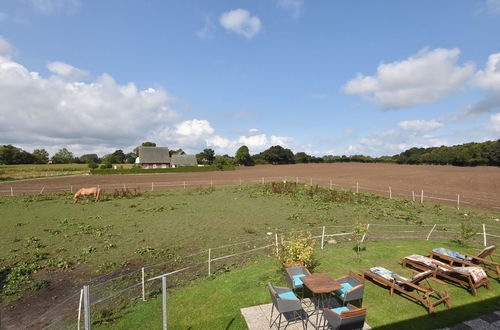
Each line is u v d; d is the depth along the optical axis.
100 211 20.31
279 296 5.80
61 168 73.38
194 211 20.12
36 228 15.53
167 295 7.91
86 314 4.81
